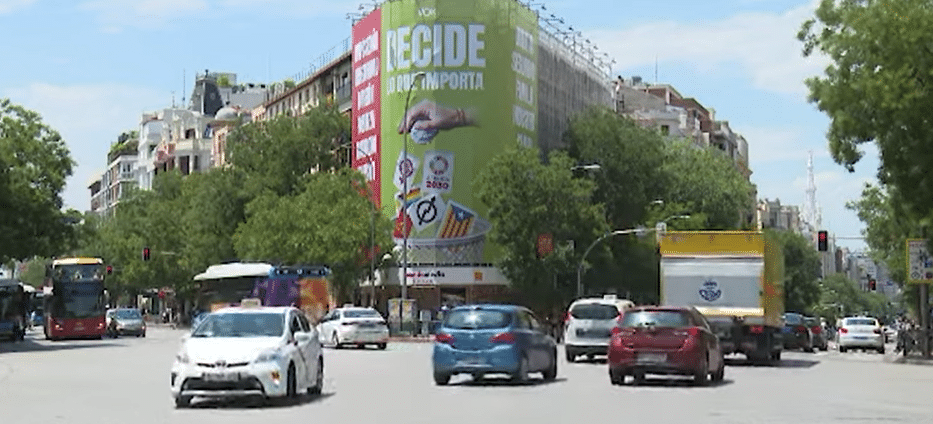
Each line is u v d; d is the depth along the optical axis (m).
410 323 67.44
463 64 77.44
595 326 36.25
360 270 75.06
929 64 36.44
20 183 57.69
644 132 82.88
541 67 85.44
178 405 20.45
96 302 66.88
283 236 75.19
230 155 90.38
